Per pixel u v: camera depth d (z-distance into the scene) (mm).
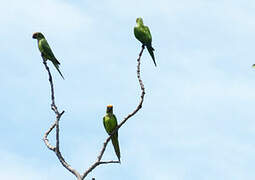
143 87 13273
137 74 13258
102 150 13570
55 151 13617
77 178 13078
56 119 13703
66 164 13453
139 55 13203
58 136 13633
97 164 13344
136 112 13312
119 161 13375
